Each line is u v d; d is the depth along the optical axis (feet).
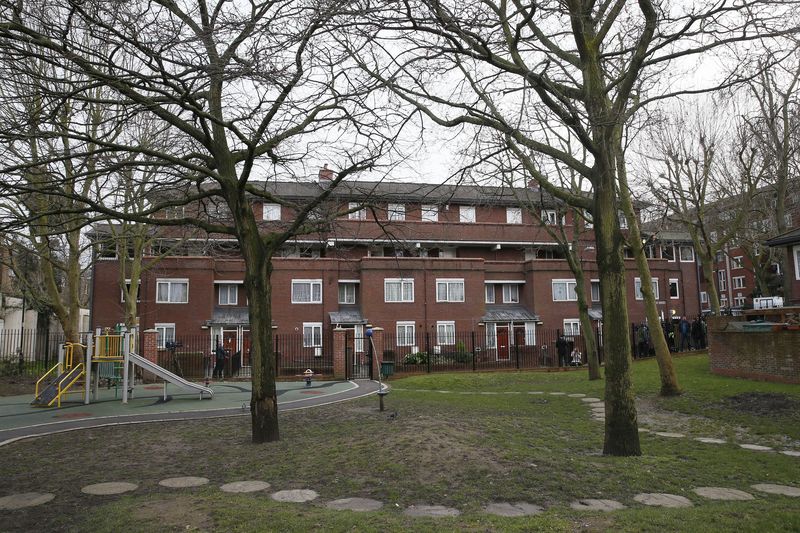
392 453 30.22
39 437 40.45
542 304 132.46
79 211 32.65
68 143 58.29
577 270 80.84
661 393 57.67
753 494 25.41
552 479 26.21
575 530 19.12
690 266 150.20
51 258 79.46
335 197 41.83
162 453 34.19
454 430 35.47
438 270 127.75
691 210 100.94
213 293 119.44
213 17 32.07
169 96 29.99
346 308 127.54
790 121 82.53
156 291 115.55
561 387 72.38
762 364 61.77
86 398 60.08
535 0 31.04
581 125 32.58
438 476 26.40
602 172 33.06
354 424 41.45
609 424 32.58
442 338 125.59
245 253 36.78
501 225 134.21
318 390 72.59
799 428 41.19
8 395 69.46
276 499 23.72
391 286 124.77
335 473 27.66
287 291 122.42
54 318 148.56
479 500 23.21
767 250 116.37
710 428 43.21
